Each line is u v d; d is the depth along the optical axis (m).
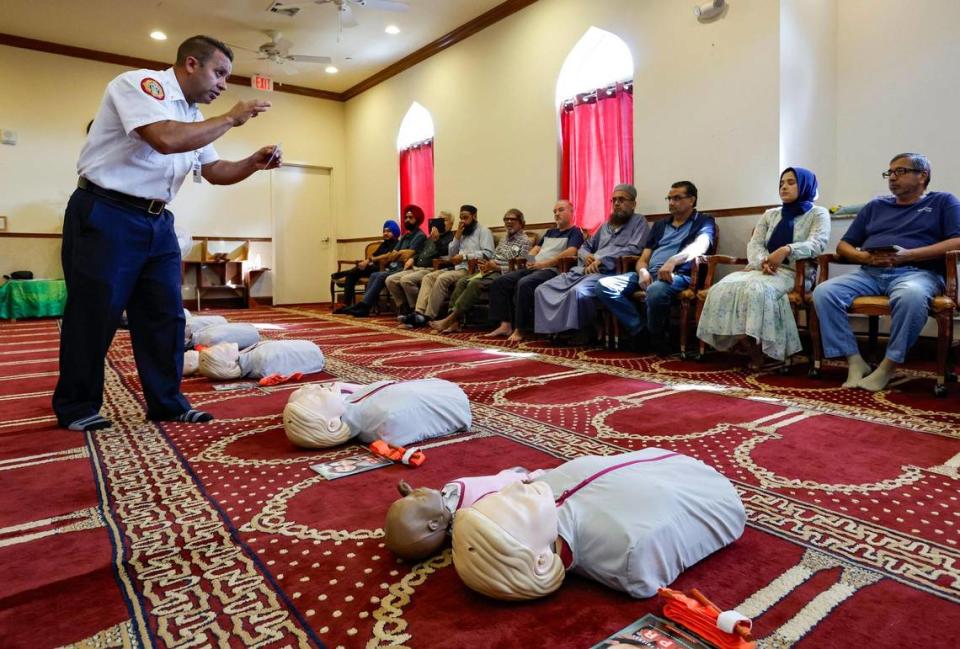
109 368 3.52
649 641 0.88
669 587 1.06
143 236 2.11
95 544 1.26
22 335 5.29
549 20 5.50
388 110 8.07
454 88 6.77
